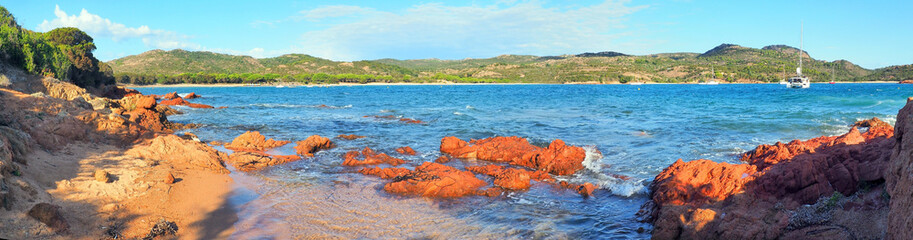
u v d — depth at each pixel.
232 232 9.80
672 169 12.66
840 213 8.77
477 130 27.78
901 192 6.80
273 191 13.10
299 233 9.85
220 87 184.38
